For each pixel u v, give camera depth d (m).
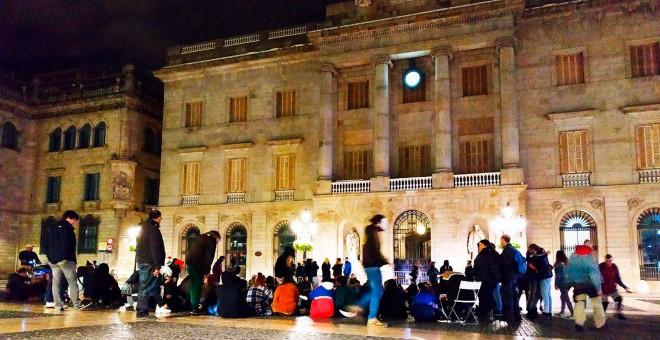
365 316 17.86
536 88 36.91
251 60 44.62
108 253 48.31
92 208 50.25
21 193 53.25
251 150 44.31
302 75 43.47
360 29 39.16
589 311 23.03
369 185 38.38
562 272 20.36
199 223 45.22
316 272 34.12
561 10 36.34
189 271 17.25
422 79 39.44
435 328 15.19
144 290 15.31
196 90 47.03
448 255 35.56
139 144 51.50
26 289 22.62
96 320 13.84
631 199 33.94
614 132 34.91
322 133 40.16
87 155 51.62
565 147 35.91
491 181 35.56
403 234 37.66
